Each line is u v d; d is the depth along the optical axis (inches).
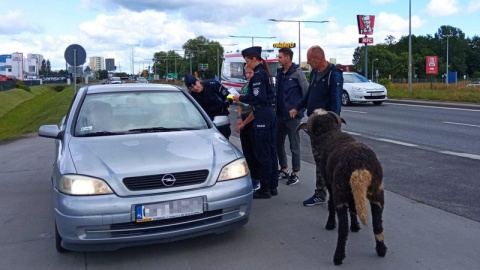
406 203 240.2
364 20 1425.9
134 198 170.2
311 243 192.9
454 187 269.3
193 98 254.7
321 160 195.2
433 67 1829.5
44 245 199.8
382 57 4950.8
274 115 256.5
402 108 836.6
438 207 232.8
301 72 276.4
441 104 878.4
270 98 253.4
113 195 169.6
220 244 193.5
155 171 175.3
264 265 173.3
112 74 5305.1
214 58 4667.8
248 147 273.3
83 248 170.1
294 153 284.4
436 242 189.5
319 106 239.1
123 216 168.1
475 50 5649.6
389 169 320.5
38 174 348.5
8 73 4562.0
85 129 217.2
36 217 240.2
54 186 181.5
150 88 254.4
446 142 435.5
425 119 638.5
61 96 1483.8
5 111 1387.8
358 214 157.5
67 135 213.5
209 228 179.9
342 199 166.9
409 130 531.5
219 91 275.1
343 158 167.8
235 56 1023.0
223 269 170.9
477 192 257.9
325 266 171.2
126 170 174.6
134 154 186.9
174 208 173.2
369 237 197.0
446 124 573.3
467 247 184.1
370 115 714.2
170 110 237.6
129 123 224.2
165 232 173.0
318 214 229.8
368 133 518.3
